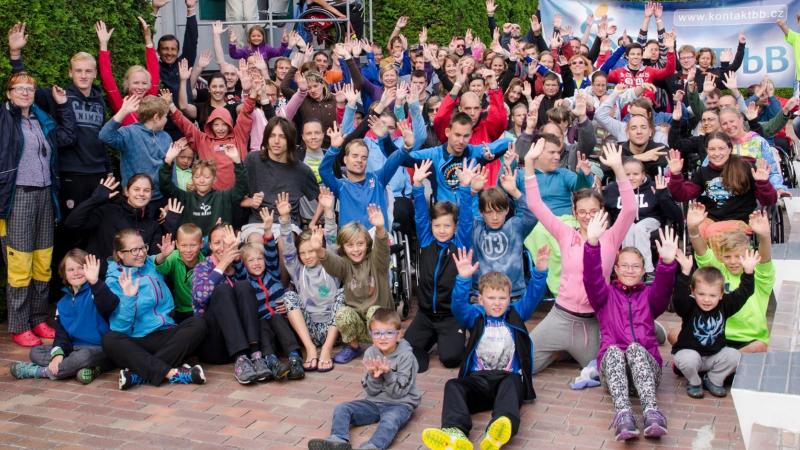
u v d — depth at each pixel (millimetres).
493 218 7324
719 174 7828
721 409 5859
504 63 11828
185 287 7098
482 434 5562
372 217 6879
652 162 8766
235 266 6953
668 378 6461
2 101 7539
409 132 7781
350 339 6926
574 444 5359
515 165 8242
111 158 8641
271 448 5387
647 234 7781
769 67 15289
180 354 6570
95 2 8445
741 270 6500
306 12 12766
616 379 5746
